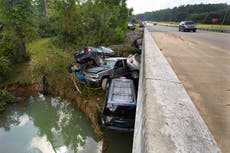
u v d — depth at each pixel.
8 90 10.44
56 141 7.42
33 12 14.38
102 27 17.39
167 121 1.28
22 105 9.85
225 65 4.22
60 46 17.05
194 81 3.00
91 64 11.98
